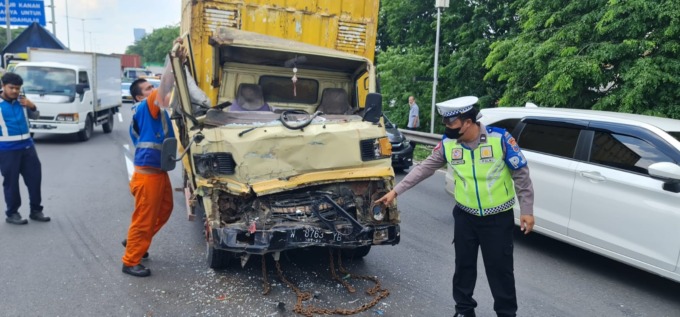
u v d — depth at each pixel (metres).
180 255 5.30
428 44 19.75
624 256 4.84
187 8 6.26
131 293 4.33
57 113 12.76
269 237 4.11
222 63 5.80
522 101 12.04
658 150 4.73
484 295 4.58
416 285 4.74
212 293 4.38
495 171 3.43
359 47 6.57
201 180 4.34
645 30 9.59
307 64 5.88
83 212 6.81
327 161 4.54
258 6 6.01
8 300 4.12
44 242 5.57
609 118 5.30
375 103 4.80
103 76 15.36
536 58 11.17
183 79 4.48
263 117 4.74
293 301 4.29
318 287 4.60
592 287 4.93
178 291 4.40
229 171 4.36
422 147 14.91
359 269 5.10
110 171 9.80
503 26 16.91
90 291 4.34
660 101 9.73
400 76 19.98
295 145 4.45
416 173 3.78
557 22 11.33
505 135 3.46
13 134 5.98
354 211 4.65
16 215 6.22
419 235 6.39
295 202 4.48
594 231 5.10
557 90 10.65
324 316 4.03
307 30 6.30
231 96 5.92
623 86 9.96
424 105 19.25
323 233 4.24
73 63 14.36
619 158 5.00
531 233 6.61
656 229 4.56
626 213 4.80
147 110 4.65
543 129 5.88
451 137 3.52
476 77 17.56
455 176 3.61
